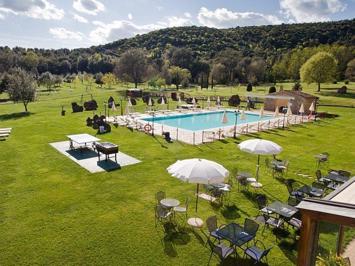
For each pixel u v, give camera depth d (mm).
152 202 13172
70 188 14617
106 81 89062
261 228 11094
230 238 9203
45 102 55656
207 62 110688
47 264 8914
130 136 26672
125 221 11492
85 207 12609
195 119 39750
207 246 9969
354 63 82062
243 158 20531
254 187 14789
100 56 130625
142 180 15797
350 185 8109
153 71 87812
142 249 9727
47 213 12039
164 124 34812
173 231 10836
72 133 27641
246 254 9062
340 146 24484
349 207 6270
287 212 10461
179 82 92875
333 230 10812
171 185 15164
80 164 18328
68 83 104938
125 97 61188
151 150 21984
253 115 43656
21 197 13523
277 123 34469
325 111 45219
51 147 22453
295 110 44344
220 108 49625
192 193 14227
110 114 40125
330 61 66312
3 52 115375
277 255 9508
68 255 9352
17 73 46375
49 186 14836
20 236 10352
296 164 19375
